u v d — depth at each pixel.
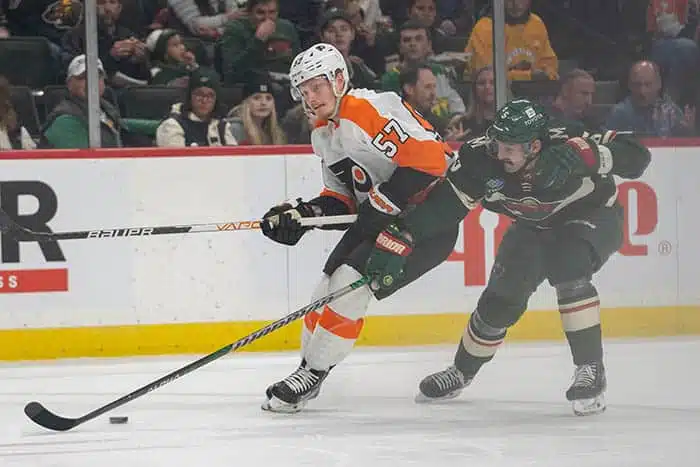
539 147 7.32
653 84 13.41
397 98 7.77
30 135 12.29
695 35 13.89
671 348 11.27
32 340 11.27
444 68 13.20
